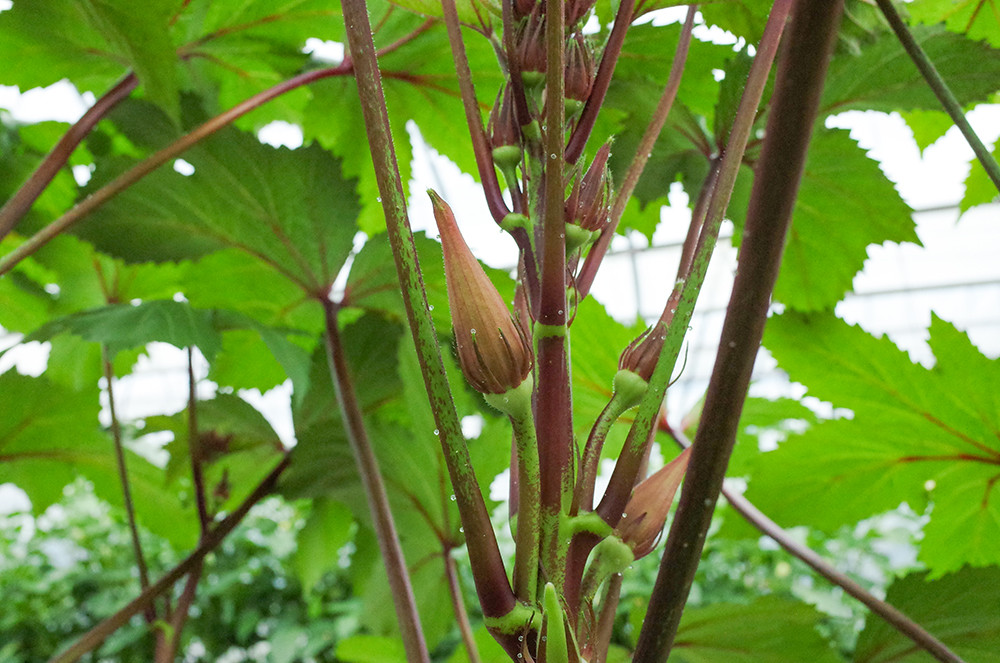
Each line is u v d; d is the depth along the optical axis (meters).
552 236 0.31
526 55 0.34
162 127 0.60
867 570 2.55
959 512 0.64
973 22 0.60
